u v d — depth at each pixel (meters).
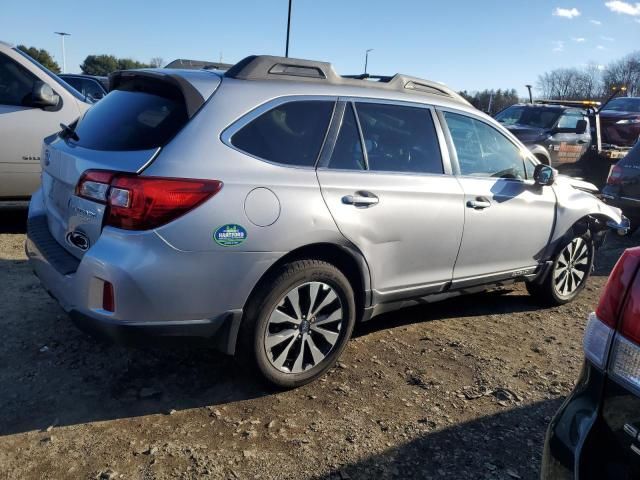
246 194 2.92
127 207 2.71
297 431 2.95
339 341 3.43
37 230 3.46
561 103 13.58
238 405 3.15
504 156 4.40
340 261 3.43
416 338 4.17
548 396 3.46
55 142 3.54
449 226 3.85
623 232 5.14
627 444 1.77
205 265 2.83
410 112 3.82
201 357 3.63
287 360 3.27
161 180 2.73
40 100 5.60
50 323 3.92
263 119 3.13
